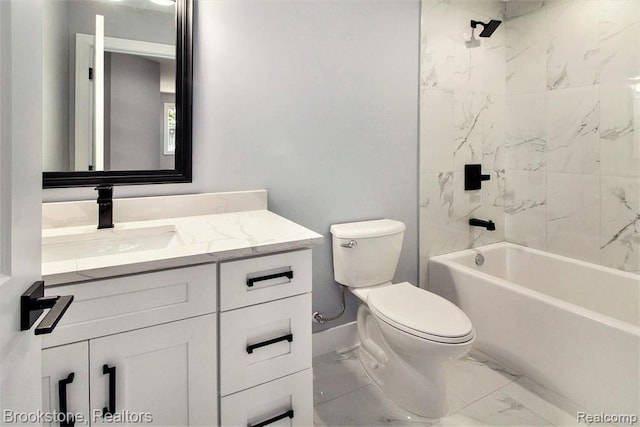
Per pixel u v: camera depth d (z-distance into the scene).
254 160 1.76
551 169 2.31
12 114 0.52
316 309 2.00
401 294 1.75
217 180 1.68
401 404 1.64
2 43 0.49
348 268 1.88
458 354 1.43
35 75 0.60
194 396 1.07
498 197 2.60
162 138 1.54
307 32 1.85
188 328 1.05
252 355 1.16
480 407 1.63
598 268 2.04
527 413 1.58
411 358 1.61
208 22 1.60
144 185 1.53
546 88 2.31
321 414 1.60
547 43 2.29
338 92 1.96
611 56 1.98
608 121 2.01
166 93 1.53
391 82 2.13
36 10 0.60
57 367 0.89
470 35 2.38
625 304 1.92
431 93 2.27
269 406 1.20
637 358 1.38
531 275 2.40
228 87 1.67
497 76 2.52
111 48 1.44
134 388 0.99
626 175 1.96
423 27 2.20
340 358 2.03
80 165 1.40
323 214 1.98
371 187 2.12
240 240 1.18
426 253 2.33
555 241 2.32
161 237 1.40
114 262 0.94
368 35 2.03
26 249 0.57
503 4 2.52
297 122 1.86
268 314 1.18
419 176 2.27
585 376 1.54
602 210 2.07
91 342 0.92
